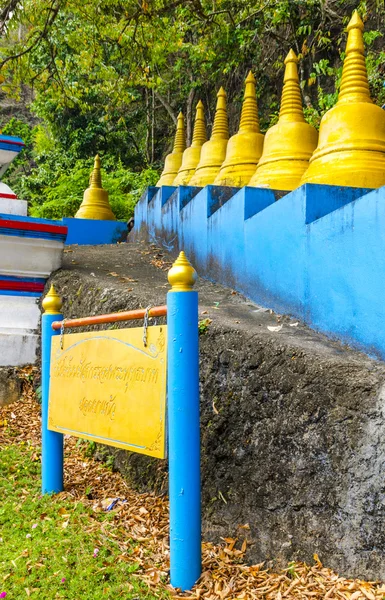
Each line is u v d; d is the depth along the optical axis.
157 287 6.18
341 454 2.90
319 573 2.78
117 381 3.23
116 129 20.91
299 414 3.19
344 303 4.06
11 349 6.59
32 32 10.72
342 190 4.79
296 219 4.84
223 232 6.52
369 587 2.57
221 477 3.59
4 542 3.21
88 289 6.33
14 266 6.87
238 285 6.07
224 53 14.59
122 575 2.84
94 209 13.03
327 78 13.02
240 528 3.31
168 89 19.02
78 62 11.67
